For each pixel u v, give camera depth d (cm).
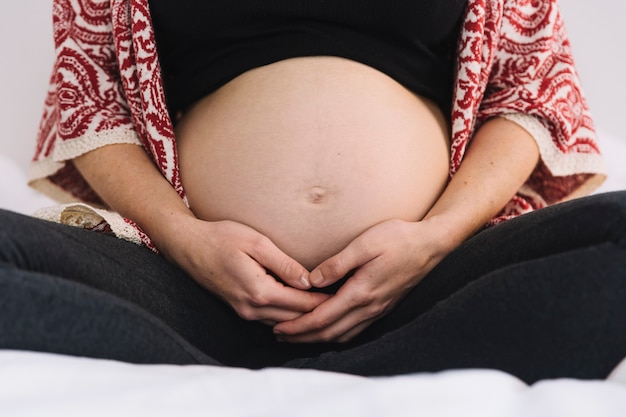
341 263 110
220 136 120
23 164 201
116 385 72
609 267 83
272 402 70
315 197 116
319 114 118
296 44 121
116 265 104
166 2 122
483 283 89
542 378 85
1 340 79
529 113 131
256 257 111
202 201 121
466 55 127
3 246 84
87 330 82
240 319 121
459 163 128
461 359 88
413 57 126
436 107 132
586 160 135
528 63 134
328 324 112
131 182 123
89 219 112
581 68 204
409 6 119
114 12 127
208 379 73
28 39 199
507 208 136
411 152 120
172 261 116
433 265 114
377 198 116
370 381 73
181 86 127
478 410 68
